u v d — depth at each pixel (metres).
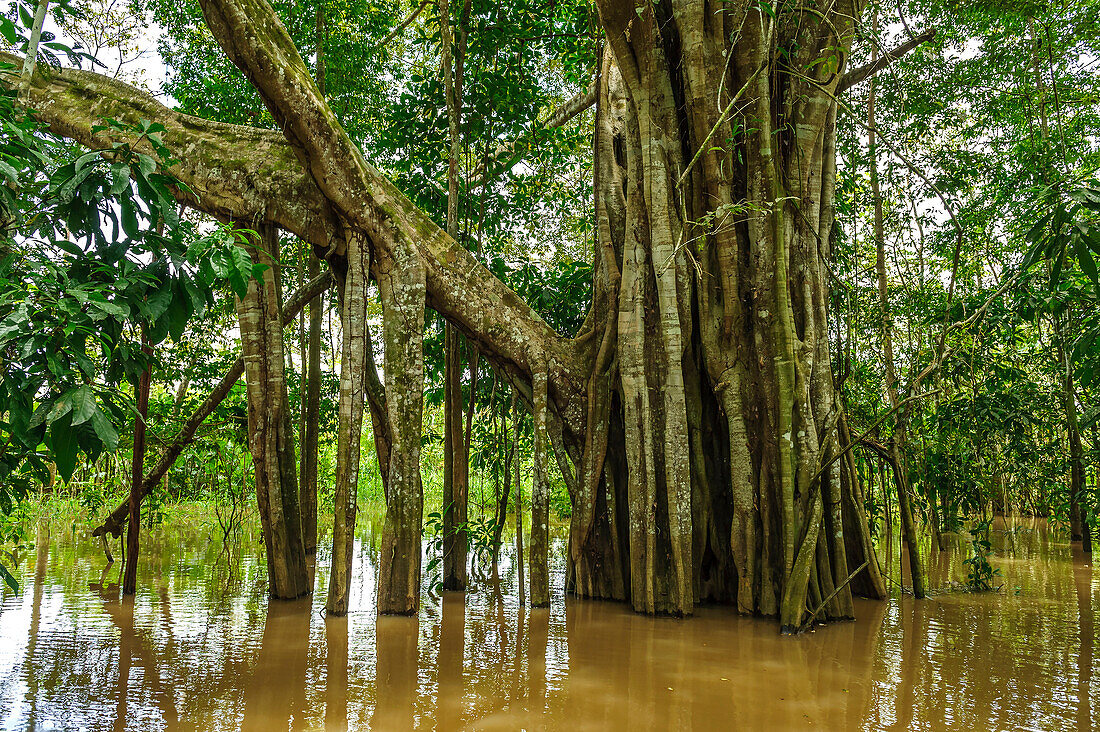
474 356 8.65
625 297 7.07
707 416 7.12
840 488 6.59
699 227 6.96
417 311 6.71
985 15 9.09
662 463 6.64
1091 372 5.14
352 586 7.85
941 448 10.00
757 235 6.75
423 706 3.81
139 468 7.19
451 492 8.19
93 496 11.19
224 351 11.38
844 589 6.18
